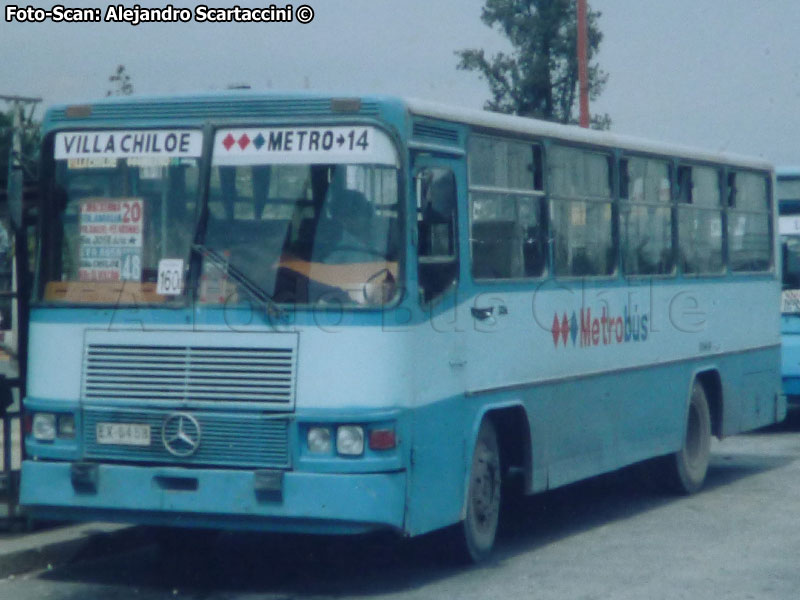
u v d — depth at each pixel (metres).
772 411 18.44
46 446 10.55
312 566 11.80
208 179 10.34
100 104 10.73
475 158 11.32
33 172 11.10
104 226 10.58
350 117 10.17
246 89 10.43
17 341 11.67
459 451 10.95
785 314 22.62
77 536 11.99
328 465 9.82
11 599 10.32
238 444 10.02
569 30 39.91
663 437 15.13
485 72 40.50
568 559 12.02
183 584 10.98
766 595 10.52
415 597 10.42
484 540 11.70
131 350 10.34
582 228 13.26
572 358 12.94
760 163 18.08
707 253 16.38
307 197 10.19
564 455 12.80
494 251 11.56
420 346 10.29
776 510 14.86
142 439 10.23
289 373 9.97
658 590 10.69
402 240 10.12
